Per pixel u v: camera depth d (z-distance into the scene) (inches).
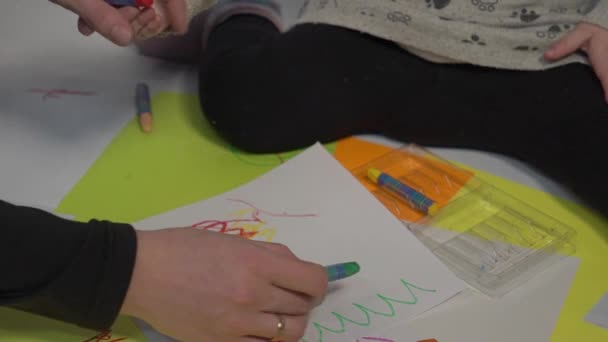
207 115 37.0
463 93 37.0
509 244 30.6
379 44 38.0
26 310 23.0
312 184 32.9
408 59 38.0
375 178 34.4
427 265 28.5
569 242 30.9
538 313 27.0
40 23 46.8
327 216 31.0
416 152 37.5
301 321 23.8
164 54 44.4
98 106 39.5
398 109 37.6
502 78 36.6
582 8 36.8
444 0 36.6
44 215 22.9
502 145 36.7
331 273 25.9
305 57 36.7
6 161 34.8
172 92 41.5
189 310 22.6
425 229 31.4
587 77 34.7
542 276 28.9
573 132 33.5
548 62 35.7
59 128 37.4
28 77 41.6
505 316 26.7
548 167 34.9
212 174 35.1
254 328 22.8
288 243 29.6
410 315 26.3
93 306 22.0
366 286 27.5
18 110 38.4
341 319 26.0
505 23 36.2
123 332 25.7
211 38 40.2
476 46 36.4
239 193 32.6
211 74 37.0
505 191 34.5
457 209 32.9
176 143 37.2
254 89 36.0
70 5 30.4
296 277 23.4
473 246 30.4
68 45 44.9
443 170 35.9
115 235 22.7
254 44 38.6
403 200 33.3
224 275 22.6
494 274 28.8
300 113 36.1
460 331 25.9
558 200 34.0
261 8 41.7
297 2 44.9
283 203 31.9
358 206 31.5
